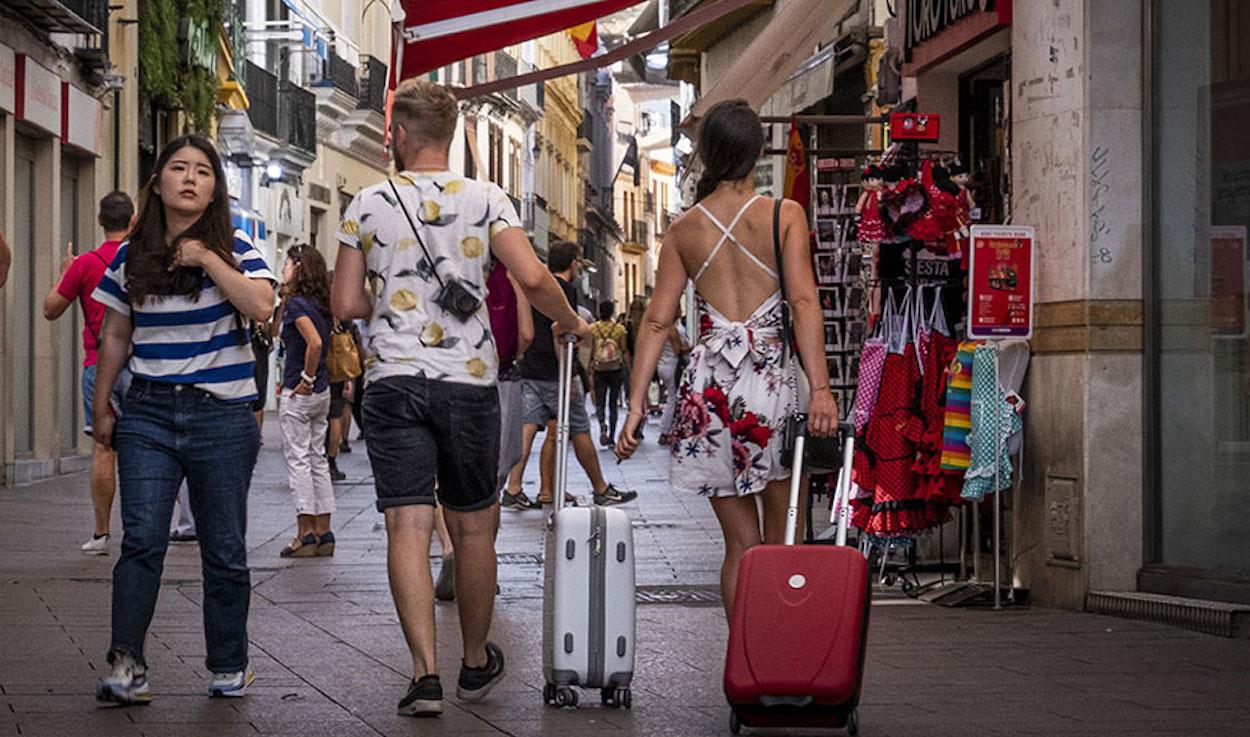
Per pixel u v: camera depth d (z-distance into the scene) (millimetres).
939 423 12258
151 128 33500
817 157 16984
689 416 8055
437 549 14812
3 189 23797
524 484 22422
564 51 93188
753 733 7504
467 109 71500
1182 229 11203
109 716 7730
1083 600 11461
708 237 8031
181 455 8062
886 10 21703
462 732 7445
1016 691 8531
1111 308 11398
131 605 7969
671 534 16297
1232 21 10773
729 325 8016
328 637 10109
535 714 7879
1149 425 11383
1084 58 11406
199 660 9219
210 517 8180
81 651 9445
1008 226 11656
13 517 17688
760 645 7168
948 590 12102
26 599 11578
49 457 25281
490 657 8227
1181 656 9641
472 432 7867
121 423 8086
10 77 23672
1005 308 11672
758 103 18781
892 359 12383
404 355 7797
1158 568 11320
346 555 14609
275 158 46250
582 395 19062
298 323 14406
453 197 7910
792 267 7953
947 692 8500
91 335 14086
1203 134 11031
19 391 24656
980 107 15039
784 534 8258
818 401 7871
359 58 56312
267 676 8812
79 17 24750
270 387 44531
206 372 8078
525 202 83062
